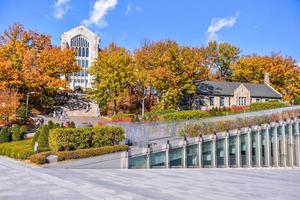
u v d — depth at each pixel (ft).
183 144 93.71
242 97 251.80
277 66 285.64
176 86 212.02
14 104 166.20
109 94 211.41
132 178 60.85
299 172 96.99
